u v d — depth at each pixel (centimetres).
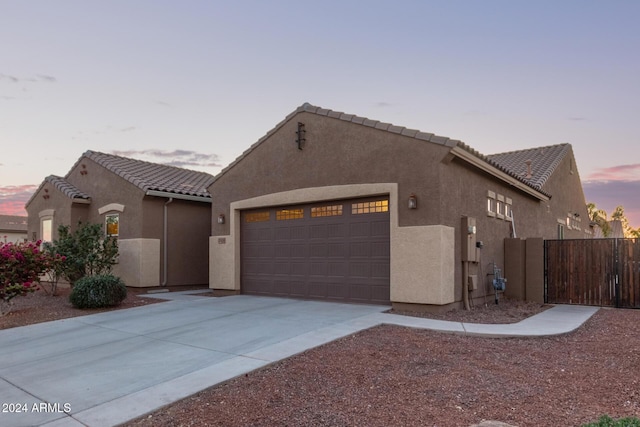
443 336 787
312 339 743
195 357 657
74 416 448
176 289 1619
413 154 1013
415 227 997
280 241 1297
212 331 833
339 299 1152
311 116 1206
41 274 1210
